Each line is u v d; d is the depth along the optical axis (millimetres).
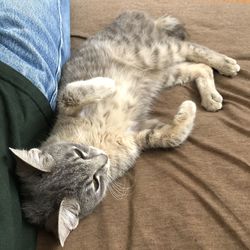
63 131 470
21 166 384
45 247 392
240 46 545
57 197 407
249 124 447
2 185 342
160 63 543
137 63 542
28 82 408
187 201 396
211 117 473
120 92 510
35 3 465
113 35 551
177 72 534
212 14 590
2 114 381
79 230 403
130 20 562
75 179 420
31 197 400
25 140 409
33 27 444
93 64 524
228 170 409
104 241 387
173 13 603
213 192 396
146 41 544
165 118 497
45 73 444
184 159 436
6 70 394
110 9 626
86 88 464
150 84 540
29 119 406
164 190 411
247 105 474
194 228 375
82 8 636
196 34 573
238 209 378
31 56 426
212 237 367
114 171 466
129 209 409
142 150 477
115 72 525
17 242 350
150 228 385
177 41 550
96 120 486
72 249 385
